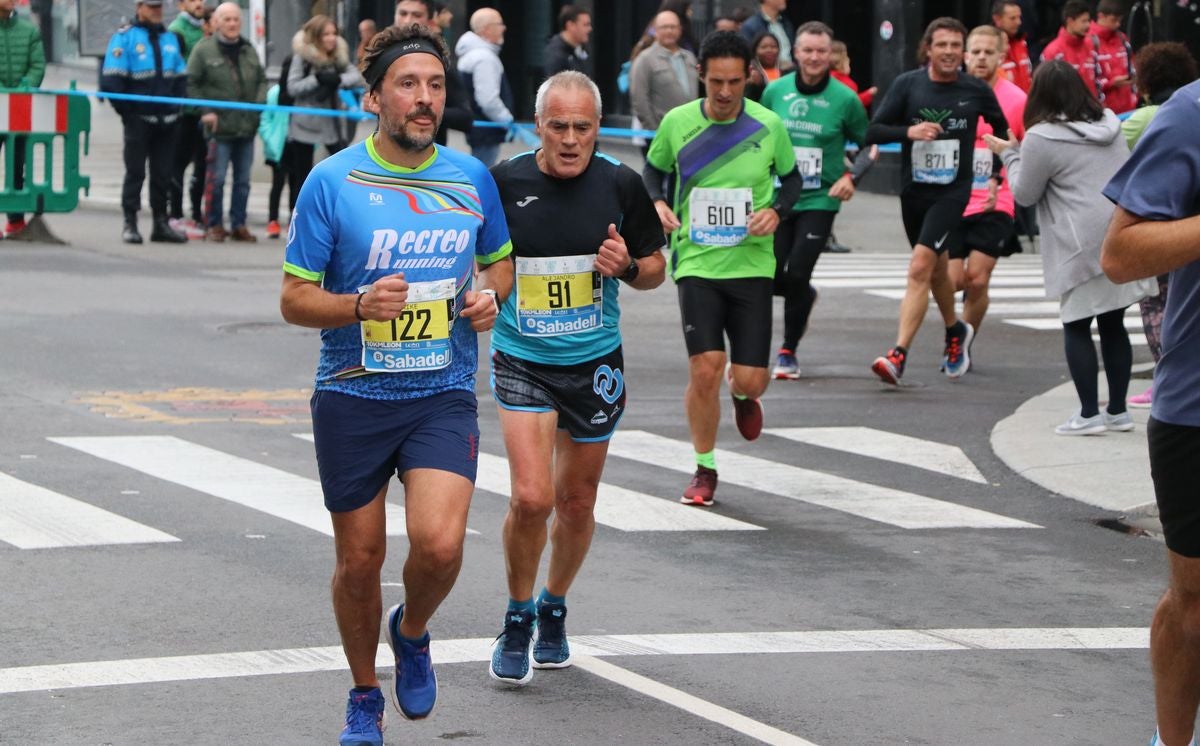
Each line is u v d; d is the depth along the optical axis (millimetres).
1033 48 41312
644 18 51969
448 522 9047
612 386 10914
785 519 15312
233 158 34219
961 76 21547
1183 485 8445
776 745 9586
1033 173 18281
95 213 38094
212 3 48344
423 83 9031
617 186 10891
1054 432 18938
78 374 21109
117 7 46375
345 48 34500
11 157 32438
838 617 12227
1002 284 32281
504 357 10852
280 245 34344
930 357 24547
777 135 15516
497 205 9688
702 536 14602
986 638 11773
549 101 10734
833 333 26594
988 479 17188
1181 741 8938
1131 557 14180
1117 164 18281
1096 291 18375
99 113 62000
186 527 14305
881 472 17359
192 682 10484
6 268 29438
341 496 9250
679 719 10016
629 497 15992
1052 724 10039
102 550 13523
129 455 17000
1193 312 8336
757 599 12664
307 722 9836
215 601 12219
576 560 10891
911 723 10000
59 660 10852
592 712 10125
